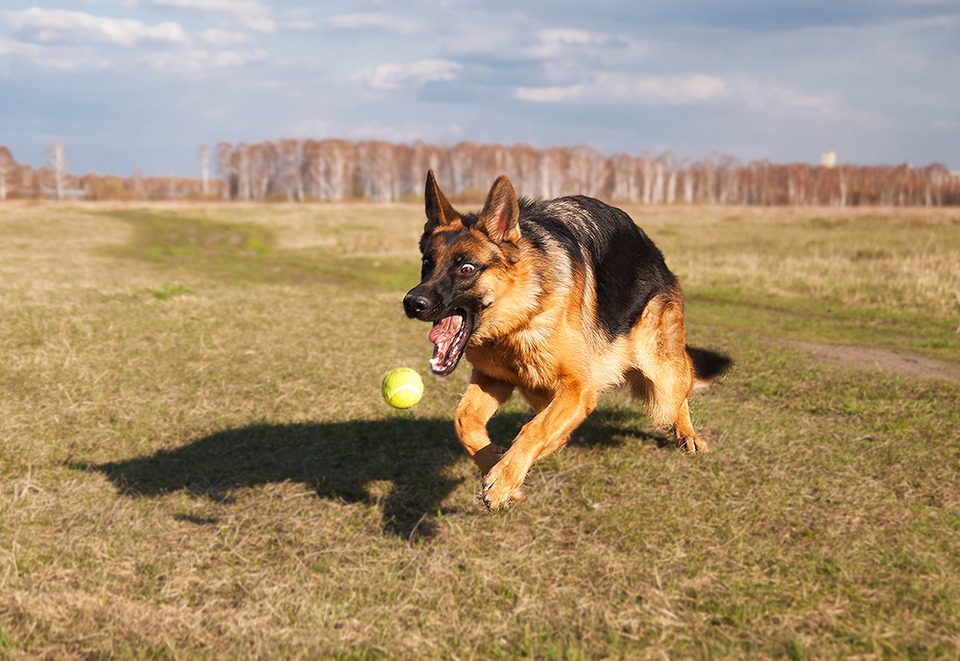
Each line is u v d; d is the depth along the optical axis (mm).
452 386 7812
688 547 4164
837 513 4547
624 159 122375
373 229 39469
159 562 3988
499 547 4246
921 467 5320
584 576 3908
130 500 4801
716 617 3469
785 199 120250
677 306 5699
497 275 4254
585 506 4773
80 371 7684
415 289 4129
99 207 68438
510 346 4484
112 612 3471
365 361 8734
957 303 14133
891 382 8055
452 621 3471
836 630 3330
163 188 136750
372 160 124625
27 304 11773
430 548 4266
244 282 18500
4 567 3781
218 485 5160
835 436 6062
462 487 5141
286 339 9844
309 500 4922
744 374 8461
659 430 6336
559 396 4500
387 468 5484
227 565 4020
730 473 5262
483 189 114438
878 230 33875
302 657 3191
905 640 3225
